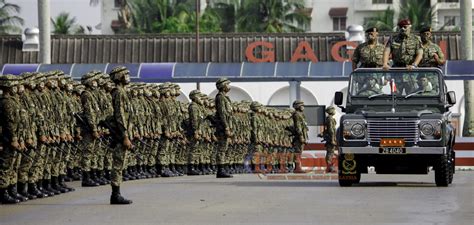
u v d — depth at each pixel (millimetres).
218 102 49875
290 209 28922
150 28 174875
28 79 34156
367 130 38188
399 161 38656
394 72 40344
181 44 94062
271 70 68625
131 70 68312
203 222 25547
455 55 91812
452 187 38594
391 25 171750
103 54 93375
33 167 34156
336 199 32469
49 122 35406
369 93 40156
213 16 172375
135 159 46719
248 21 175250
